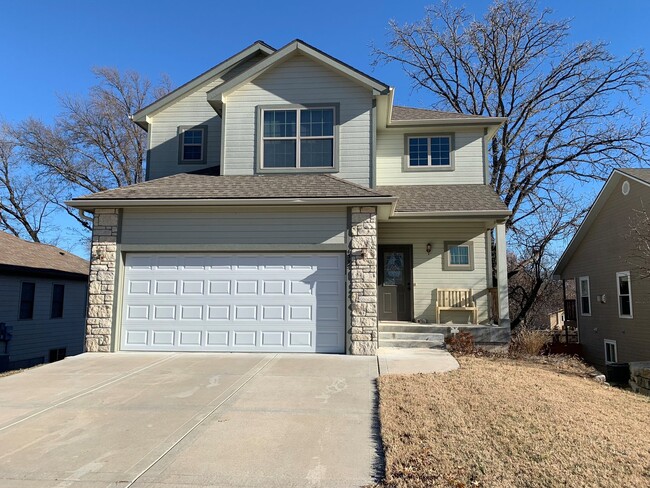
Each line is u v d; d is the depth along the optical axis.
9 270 15.37
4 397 6.45
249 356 9.19
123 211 10.06
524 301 22.48
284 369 7.99
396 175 13.83
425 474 4.03
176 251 9.92
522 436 4.83
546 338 13.08
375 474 4.11
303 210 9.83
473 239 12.80
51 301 18.36
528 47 22.06
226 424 5.32
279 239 9.80
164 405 6.04
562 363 9.73
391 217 11.52
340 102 11.59
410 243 12.88
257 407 5.93
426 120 13.62
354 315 9.45
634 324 14.95
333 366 8.20
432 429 5.03
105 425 5.31
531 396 6.32
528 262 20.77
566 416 5.53
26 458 4.42
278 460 4.38
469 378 7.19
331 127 11.54
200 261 9.95
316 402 6.13
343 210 9.77
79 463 4.30
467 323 12.14
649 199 13.93
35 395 6.54
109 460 4.37
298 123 11.59
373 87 11.41
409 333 10.83
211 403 6.11
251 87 11.77
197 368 8.11
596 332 17.55
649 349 14.12
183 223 9.96
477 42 22.89
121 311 9.87
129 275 9.98
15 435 5.02
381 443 4.78
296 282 9.77
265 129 11.65
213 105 12.05
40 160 27.22
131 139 28.77
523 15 21.77
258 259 9.89
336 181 10.71
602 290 17.09
